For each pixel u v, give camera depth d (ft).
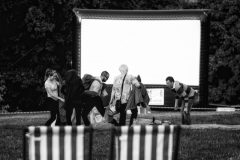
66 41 135.44
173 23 98.58
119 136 23.62
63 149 23.54
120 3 144.46
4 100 133.08
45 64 135.44
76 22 97.60
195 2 155.33
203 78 98.07
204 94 98.32
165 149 24.12
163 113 92.38
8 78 133.80
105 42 98.17
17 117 87.56
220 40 152.56
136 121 68.59
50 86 56.59
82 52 97.76
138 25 98.63
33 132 23.13
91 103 56.54
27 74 133.69
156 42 98.43
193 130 59.72
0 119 80.94
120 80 56.75
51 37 134.51
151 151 23.95
